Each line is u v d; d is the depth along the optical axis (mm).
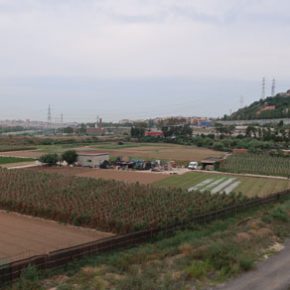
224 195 52031
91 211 42000
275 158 116312
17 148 142250
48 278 22750
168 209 43188
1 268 21516
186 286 21344
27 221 42438
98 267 24328
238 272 23875
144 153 131375
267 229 34844
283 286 22203
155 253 27594
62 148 148250
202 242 29641
